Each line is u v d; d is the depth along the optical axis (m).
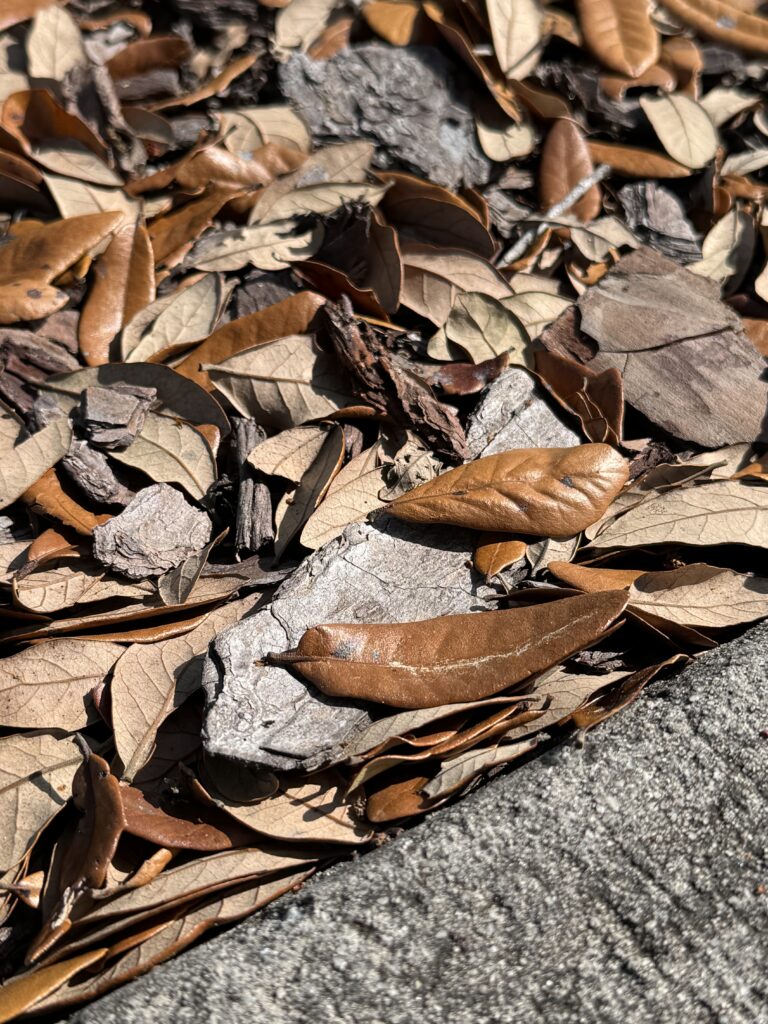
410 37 0.34
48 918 0.21
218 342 0.28
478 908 0.20
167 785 0.22
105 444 0.26
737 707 0.22
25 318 0.27
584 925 0.20
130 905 0.21
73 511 0.25
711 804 0.21
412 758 0.22
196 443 0.26
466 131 0.33
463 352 0.28
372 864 0.20
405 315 0.29
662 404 0.28
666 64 0.35
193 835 0.21
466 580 0.24
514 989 0.19
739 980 0.19
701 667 0.23
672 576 0.25
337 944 0.19
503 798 0.21
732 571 0.25
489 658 0.22
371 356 0.26
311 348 0.27
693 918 0.20
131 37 0.33
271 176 0.32
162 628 0.24
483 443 0.26
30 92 0.30
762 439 0.27
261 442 0.26
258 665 0.23
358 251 0.29
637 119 0.34
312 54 0.34
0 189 0.30
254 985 0.19
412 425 0.26
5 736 0.23
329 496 0.25
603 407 0.27
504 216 0.32
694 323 0.28
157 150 0.32
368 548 0.24
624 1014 0.19
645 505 0.26
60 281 0.29
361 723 0.22
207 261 0.30
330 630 0.23
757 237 0.32
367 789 0.22
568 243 0.32
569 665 0.24
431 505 0.24
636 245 0.32
